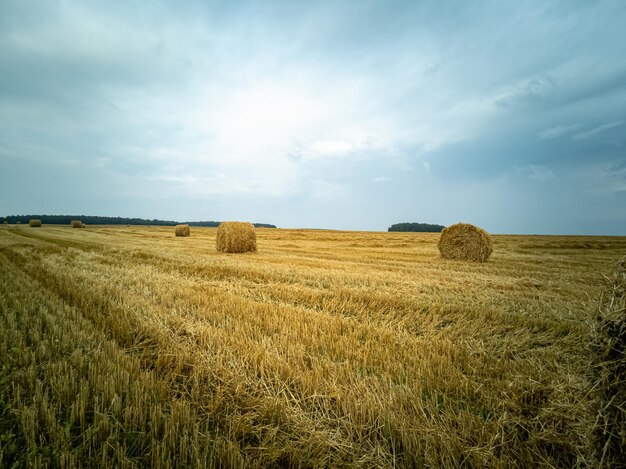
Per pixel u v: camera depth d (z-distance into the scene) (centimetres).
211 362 367
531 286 878
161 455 226
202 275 958
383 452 234
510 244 3003
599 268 1278
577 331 487
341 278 912
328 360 374
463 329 496
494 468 216
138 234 3922
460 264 1396
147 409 273
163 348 406
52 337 412
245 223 1814
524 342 447
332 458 240
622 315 208
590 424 219
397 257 1691
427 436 242
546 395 298
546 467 219
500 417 264
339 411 286
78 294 649
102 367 336
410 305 626
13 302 595
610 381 210
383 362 375
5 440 232
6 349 374
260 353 380
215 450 232
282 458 237
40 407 266
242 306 594
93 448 234
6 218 11231
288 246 2498
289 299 692
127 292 688
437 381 329
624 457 201
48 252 1471
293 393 320
